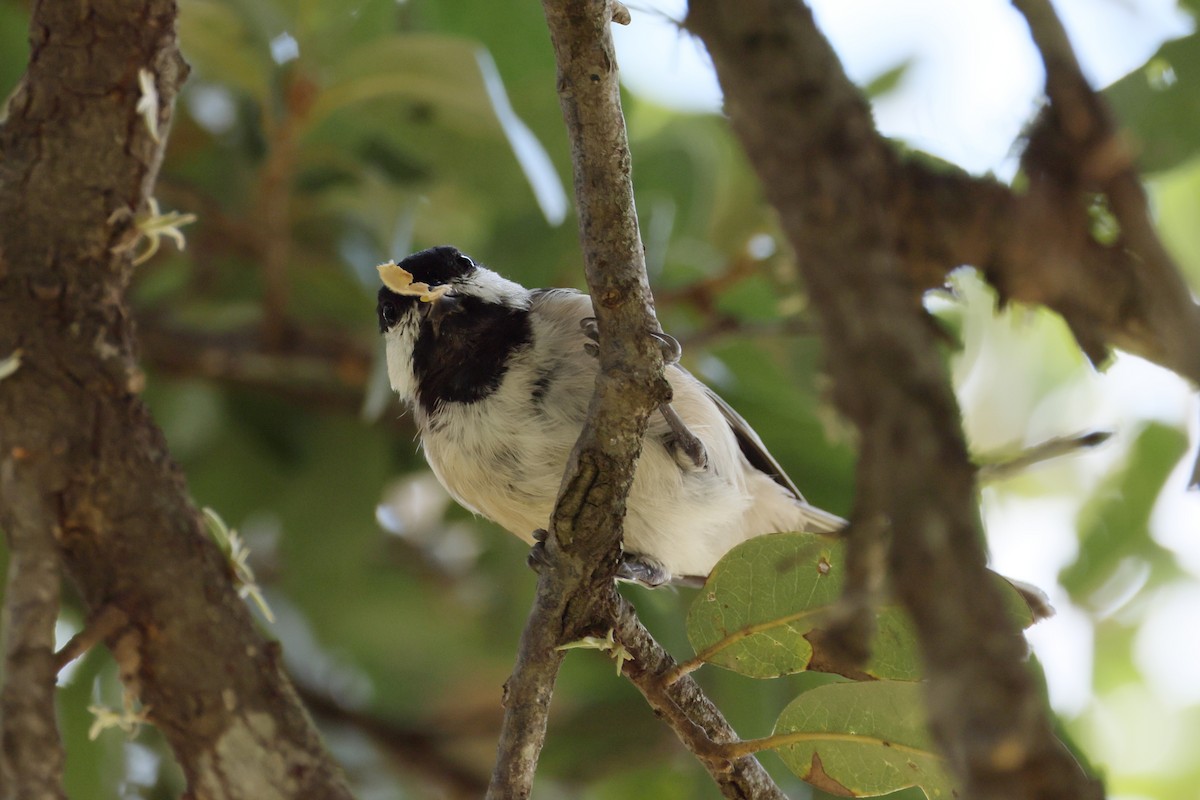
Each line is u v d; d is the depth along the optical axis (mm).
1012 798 2018
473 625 9750
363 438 8586
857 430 2256
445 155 7609
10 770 2861
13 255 3572
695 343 7879
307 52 7191
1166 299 2744
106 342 3559
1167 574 8469
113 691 7090
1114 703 9266
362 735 9125
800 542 4293
